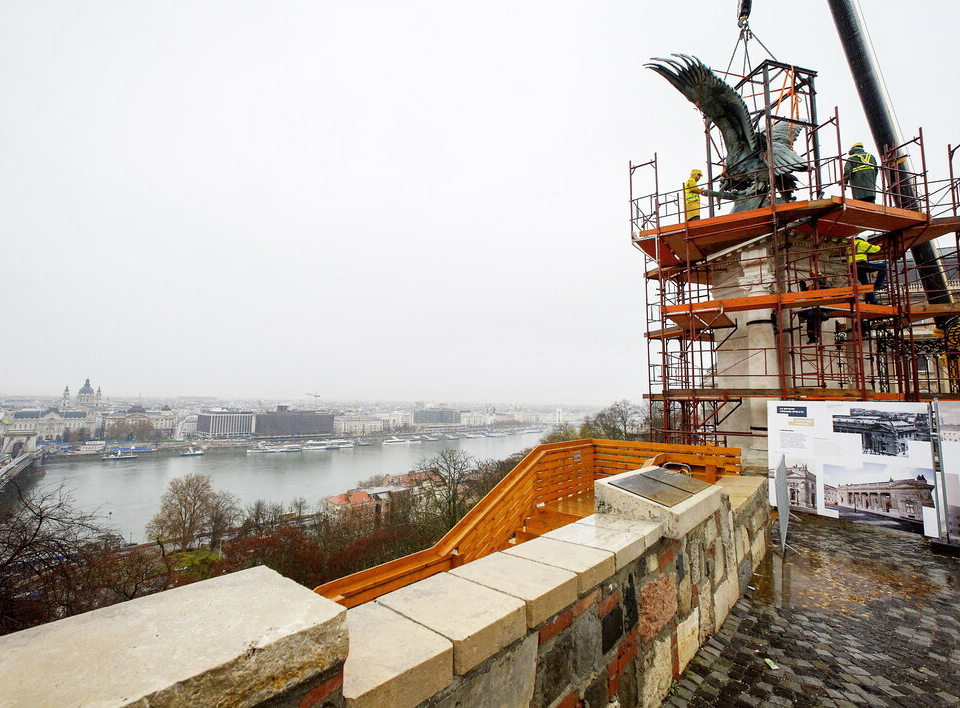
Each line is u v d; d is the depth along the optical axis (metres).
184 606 1.41
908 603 4.91
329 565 32.94
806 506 8.26
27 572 14.62
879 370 14.95
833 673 3.54
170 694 1.04
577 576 2.35
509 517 6.28
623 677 2.78
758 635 4.15
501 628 1.87
